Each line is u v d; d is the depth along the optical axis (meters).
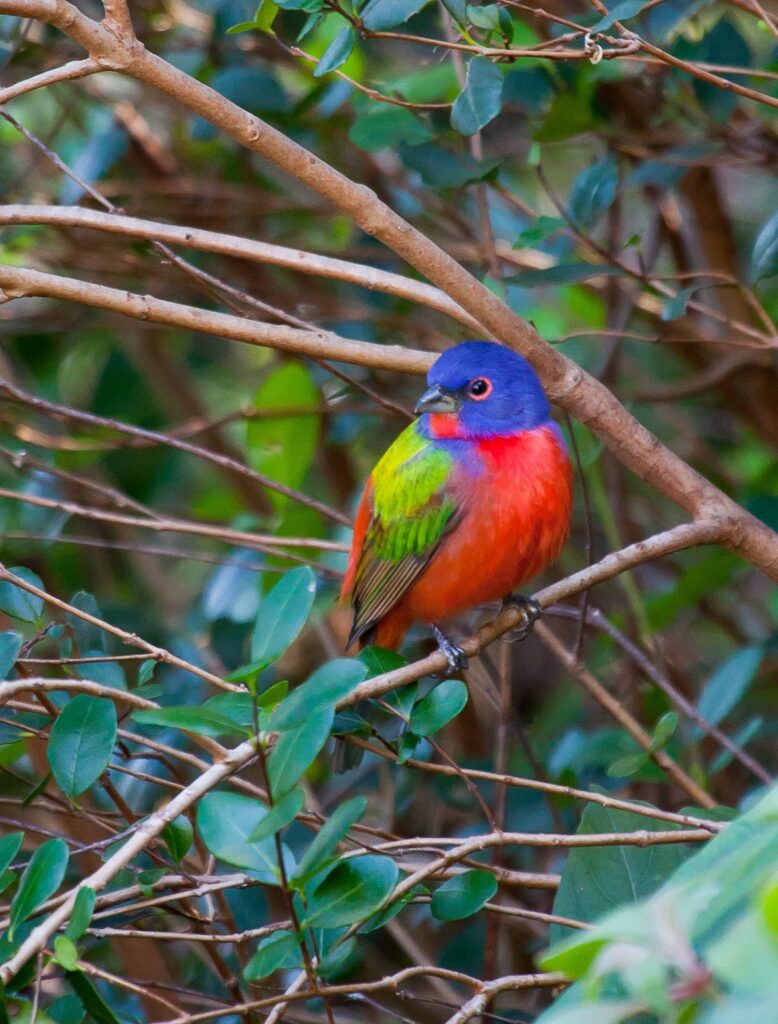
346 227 14.45
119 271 13.47
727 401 13.79
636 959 3.28
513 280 9.68
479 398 9.30
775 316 12.97
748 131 11.20
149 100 13.70
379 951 11.62
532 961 10.95
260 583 11.89
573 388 8.30
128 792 9.72
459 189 11.55
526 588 14.31
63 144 14.66
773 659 13.16
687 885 3.42
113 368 15.05
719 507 8.49
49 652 11.16
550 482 9.21
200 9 13.16
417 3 7.46
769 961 2.84
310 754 5.52
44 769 9.41
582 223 10.00
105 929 6.69
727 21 10.94
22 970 5.61
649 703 11.78
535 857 11.52
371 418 14.01
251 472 9.64
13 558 13.02
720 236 12.77
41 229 13.45
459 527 9.30
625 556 8.39
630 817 7.21
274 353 15.87
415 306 14.02
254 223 13.93
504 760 10.12
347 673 5.62
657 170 10.91
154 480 14.67
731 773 12.00
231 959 10.19
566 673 13.82
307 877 5.61
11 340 14.95
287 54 12.47
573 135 10.73
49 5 6.62
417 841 6.91
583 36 7.79
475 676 11.14
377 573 9.69
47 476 13.15
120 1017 7.93
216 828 6.00
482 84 7.61
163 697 11.34
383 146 10.66
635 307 13.15
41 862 5.94
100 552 14.08
